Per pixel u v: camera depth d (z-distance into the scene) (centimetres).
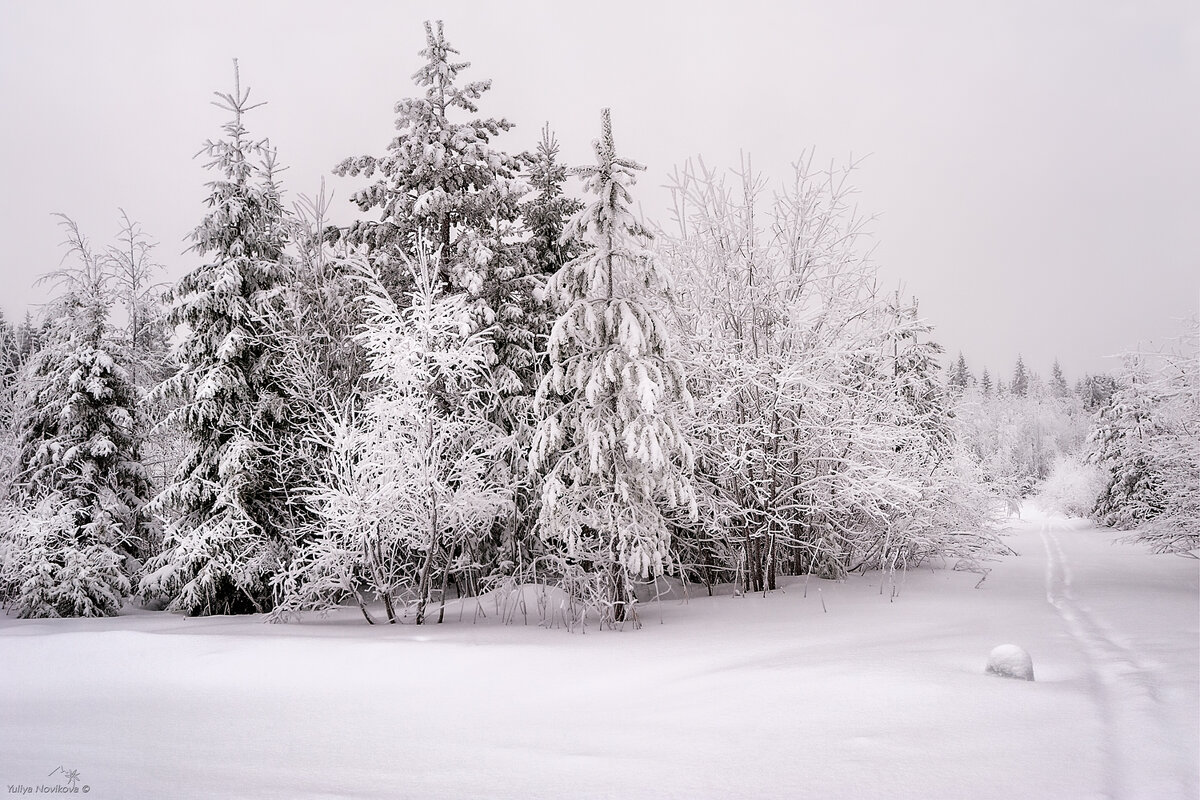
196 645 1026
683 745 570
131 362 2025
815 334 1753
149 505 1661
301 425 1709
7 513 1733
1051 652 820
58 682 920
